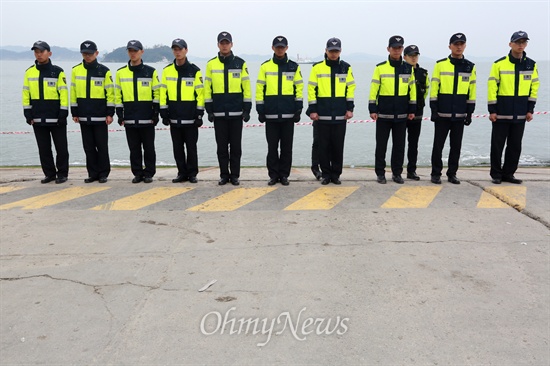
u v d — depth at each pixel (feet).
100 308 11.59
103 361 9.59
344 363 9.53
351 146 66.95
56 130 23.66
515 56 21.98
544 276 13.25
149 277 13.23
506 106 22.29
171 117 23.11
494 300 11.94
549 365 9.40
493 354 9.77
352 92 22.39
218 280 13.02
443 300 11.94
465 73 22.17
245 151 64.28
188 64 22.76
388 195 21.26
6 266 13.97
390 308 11.56
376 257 14.51
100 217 18.33
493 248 15.19
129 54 22.66
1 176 27.68
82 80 22.89
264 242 15.72
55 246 15.46
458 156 23.38
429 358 9.65
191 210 19.15
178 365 9.46
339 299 11.99
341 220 17.84
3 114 102.58
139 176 24.18
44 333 10.55
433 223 17.48
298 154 62.03
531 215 18.25
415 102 22.88
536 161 51.93
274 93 22.18
